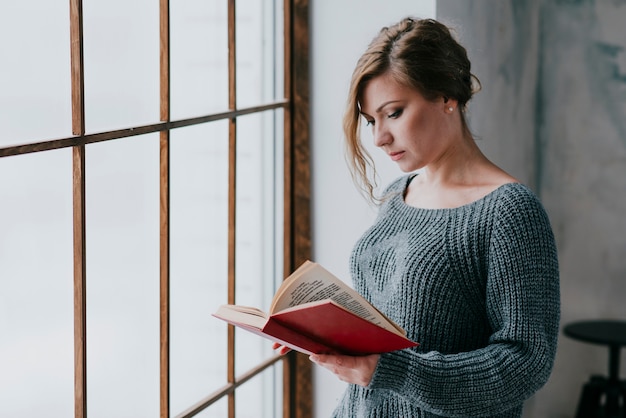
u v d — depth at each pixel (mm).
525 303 1676
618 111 3811
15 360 1797
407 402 1798
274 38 2502
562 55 3859
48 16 1736
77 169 1712
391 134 1771
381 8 2457
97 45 1839
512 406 1672
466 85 1793
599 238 3912
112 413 1956
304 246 2607
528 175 3809
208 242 2252
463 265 1745
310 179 2580
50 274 1823
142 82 1947
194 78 2148
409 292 1776
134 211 1960
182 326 2178
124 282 1957
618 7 3754
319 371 2633
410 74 1703
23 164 1756
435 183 1860
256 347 2488
